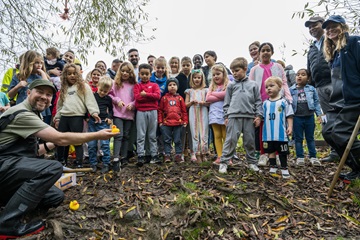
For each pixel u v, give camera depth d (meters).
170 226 2.55
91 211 2.67
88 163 4.08
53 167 2.43
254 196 2.97
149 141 3.97
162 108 4.18
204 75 4.56
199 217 2.60
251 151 3.55
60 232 2.32
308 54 4.45
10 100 3.89
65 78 3.68
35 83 2.61
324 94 4.08
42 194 2.37
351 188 3.19
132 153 4.38
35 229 2.32
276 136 3.39
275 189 3.15
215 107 3.90
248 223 2.62
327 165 4.04
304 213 2.78
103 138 2.43
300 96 4.10
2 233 2.19
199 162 4.01
